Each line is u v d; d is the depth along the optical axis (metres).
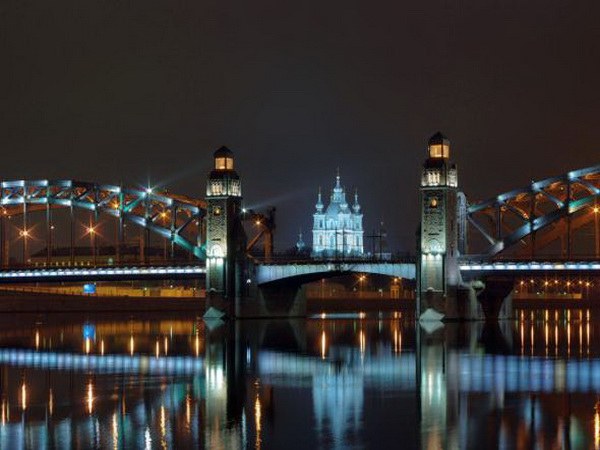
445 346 141.12
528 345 142.62
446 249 198.38
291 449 70.19
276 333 171.38
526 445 70.94
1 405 87.31
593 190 198.25
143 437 74.06
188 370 111.19
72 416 82.06
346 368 111.94
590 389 94.00
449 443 71.62
